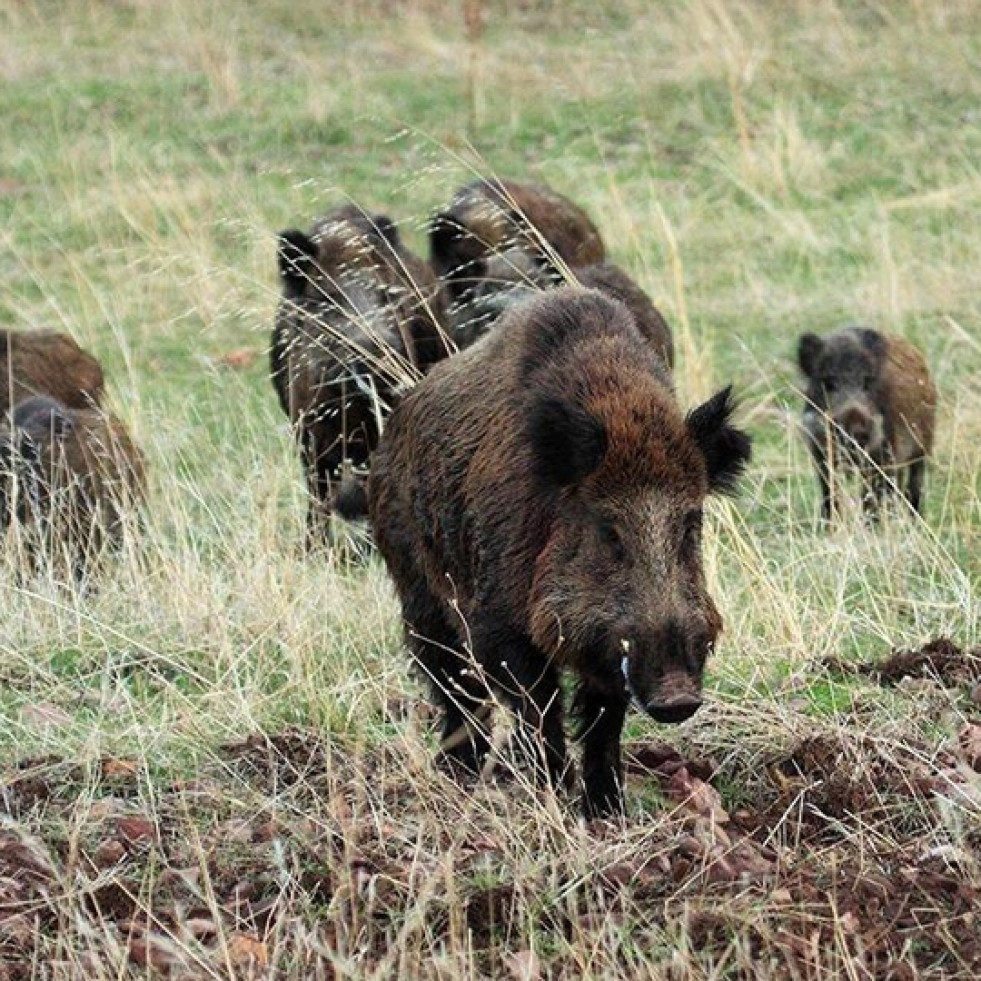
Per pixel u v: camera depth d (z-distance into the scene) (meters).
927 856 10.30
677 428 10.39
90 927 9.67
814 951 9.01
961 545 16.23
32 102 32.56
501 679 10.91
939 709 12.25
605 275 18.27
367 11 37.28
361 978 9.16
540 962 9.41
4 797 11.31
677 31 33.19
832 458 18.56
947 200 26.00
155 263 25.38
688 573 10.30
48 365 19.73
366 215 17.94
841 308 23.41
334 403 17.05
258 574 14.24
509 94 32.19
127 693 12.57
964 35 33.38
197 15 36.19
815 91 31.31
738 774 11.73
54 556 15.55
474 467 10.95
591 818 10.98
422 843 10.43
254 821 11.03
